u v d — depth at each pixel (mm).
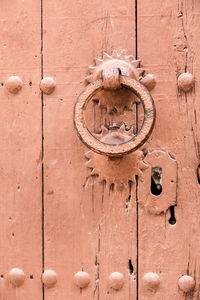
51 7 1271
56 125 1268
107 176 1237
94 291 1252
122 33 1247
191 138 1229
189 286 1219
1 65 1284
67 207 1263
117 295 1247
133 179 1237
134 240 1243
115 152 1095
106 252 1250
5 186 1283
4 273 1281
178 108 1232
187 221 1230
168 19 1239
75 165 1260
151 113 1095
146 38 1241
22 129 1278
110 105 1229
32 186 1275
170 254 1234
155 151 1233
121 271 1246
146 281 1232
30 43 1276
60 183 1265
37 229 1272
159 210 1234
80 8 1262
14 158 1280
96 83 1109
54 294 1265
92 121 1242
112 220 1249
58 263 1265
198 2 1236
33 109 1274
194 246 1229
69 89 1263
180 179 1231
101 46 1252
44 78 1268
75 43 1262
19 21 1281
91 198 1256
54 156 1268
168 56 1236
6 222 1283
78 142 1261
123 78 1109
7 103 1282
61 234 1266
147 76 1231
